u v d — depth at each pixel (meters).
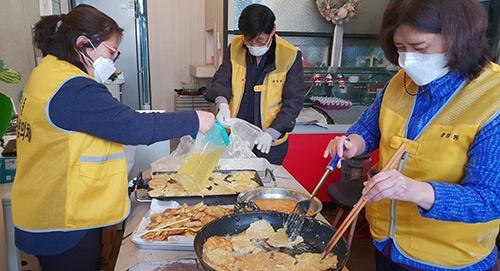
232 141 1.91
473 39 0.87
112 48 1.24
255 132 1.97
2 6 2.27
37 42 1.22
